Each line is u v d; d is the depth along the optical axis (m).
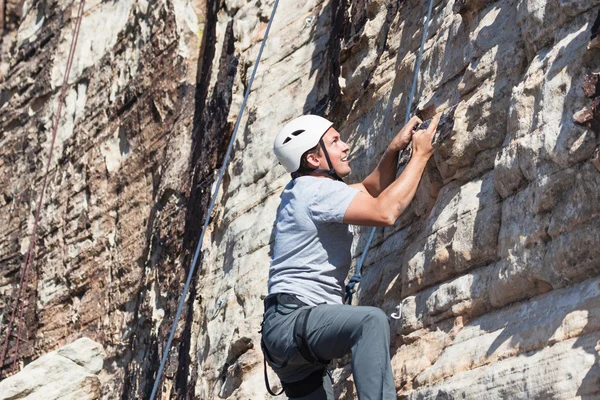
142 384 13.79
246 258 10.95
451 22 7.68
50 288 19.47
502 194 6.20
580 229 5.36
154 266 14.81
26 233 21.16
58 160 20.88
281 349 5.52
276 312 5.60
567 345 5.13
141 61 18.05
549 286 5.63
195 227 13.24
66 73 21.58
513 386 5.36
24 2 26.19
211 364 10.67
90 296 17.91
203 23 16.92
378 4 9.70
